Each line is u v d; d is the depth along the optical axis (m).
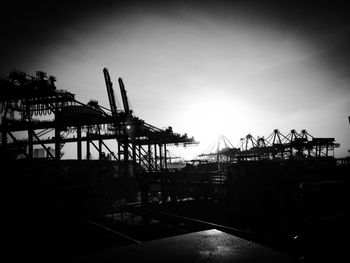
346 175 12.49
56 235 14.52
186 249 3.27
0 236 14.70
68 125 35.06
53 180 24.19
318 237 4.30
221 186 16.91
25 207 19.00
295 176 12.92
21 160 24.50
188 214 19.80
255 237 8.34
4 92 27.08
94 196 23.75
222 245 3.42
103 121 35.66
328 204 10.02
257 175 14.67
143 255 3.07
